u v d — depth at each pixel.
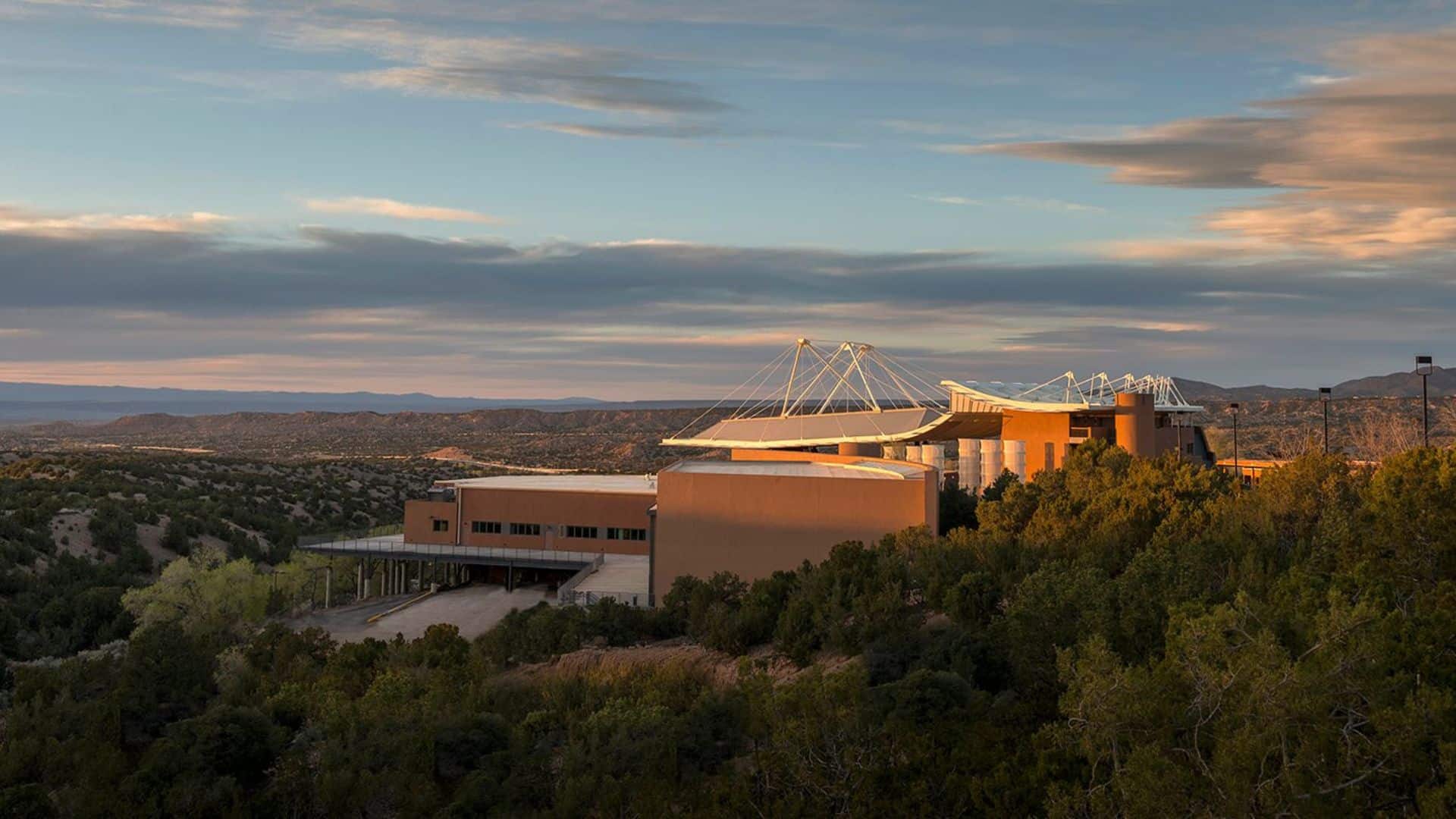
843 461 90.38
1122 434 90.75
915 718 34.31
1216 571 44.50
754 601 59.66
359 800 35.31
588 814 33.78
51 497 111.94
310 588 93.50
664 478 76.00
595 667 56.81
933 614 53.88
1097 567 43.00
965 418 100.75
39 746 40.59
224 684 52.41
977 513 70.06
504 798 35.69
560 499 95.69
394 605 90.31
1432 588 38.53
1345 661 23.41
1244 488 70.62
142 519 110.12
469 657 56.59
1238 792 21.30
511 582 91.50
